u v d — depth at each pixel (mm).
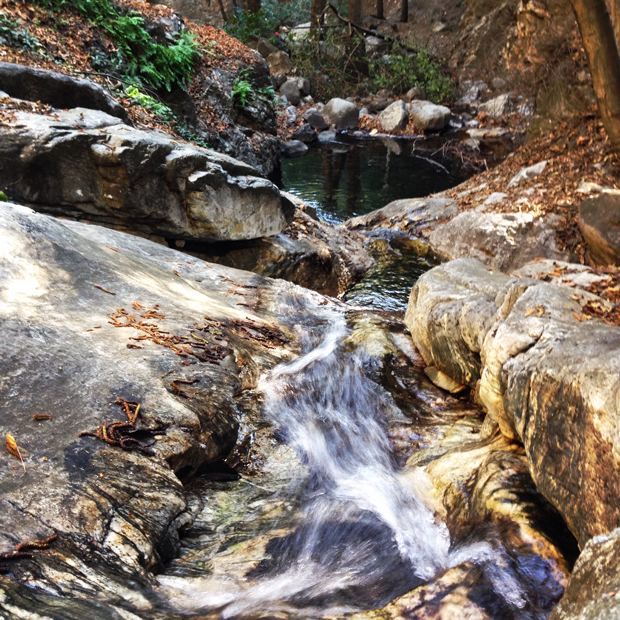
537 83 13383
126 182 6609
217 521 3209
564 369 3055
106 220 6953
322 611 2535
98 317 4184
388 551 3160
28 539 2389
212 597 2564
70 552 2434
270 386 4422
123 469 2936
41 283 4203
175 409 3482
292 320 5859
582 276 5414
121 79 11109
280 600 2625
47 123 6508
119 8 12344
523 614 2533
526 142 13422
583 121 11750
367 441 4309
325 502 3545
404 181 14461
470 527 3256
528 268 6414
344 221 11594
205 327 4652
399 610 2535
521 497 3227
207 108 14227
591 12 9070
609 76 9414
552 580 2732
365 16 30031
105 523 2639
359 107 23406
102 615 2201
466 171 15375
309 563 2984
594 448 2697
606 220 8250
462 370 4812
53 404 3156
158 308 4668
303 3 29984
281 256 8039
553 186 10328
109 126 7125
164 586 2559
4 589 2141
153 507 2854
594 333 3383
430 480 3787
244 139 14852
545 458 3102
